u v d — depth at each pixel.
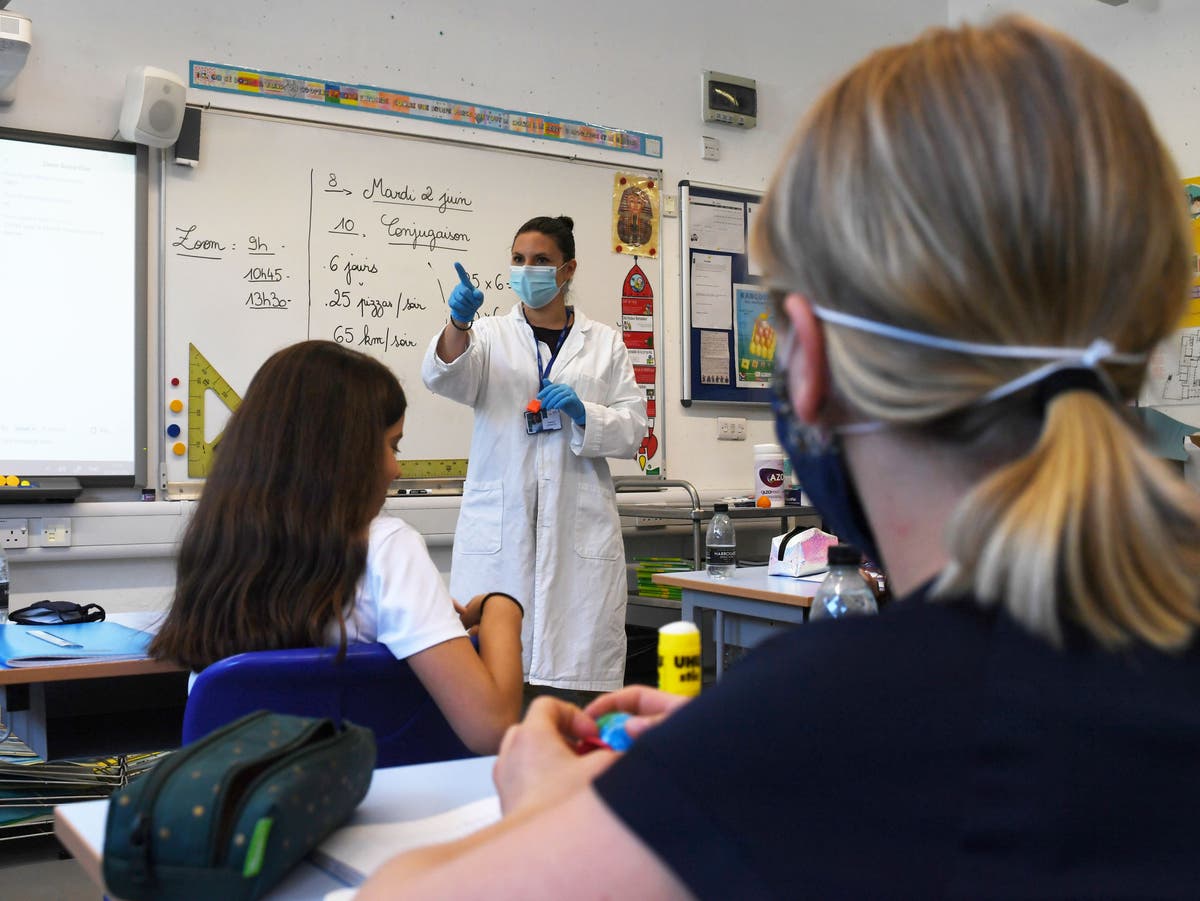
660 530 4.40
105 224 3.36
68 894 2.37
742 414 4.67
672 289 4.49
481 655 1.34
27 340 3.25
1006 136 0.46
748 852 0.40
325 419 1.32
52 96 3.31
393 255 3.85
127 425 3.39
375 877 0.52
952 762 0.41
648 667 4.23
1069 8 4.84
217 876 0.69
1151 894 0.39
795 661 0.44
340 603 1.28
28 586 3.27
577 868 0.42
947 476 0.50
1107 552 0.43
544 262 3.13
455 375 3.02
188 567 1.32
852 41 5.07
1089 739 0.41
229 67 3.57
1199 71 4.42
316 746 0.78
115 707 2.55
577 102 4.27
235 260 3.57
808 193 0.51
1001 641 0.43
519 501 3.09
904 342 0.48
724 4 4.67
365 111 3.81
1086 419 0.45
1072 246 0.46
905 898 0.39
